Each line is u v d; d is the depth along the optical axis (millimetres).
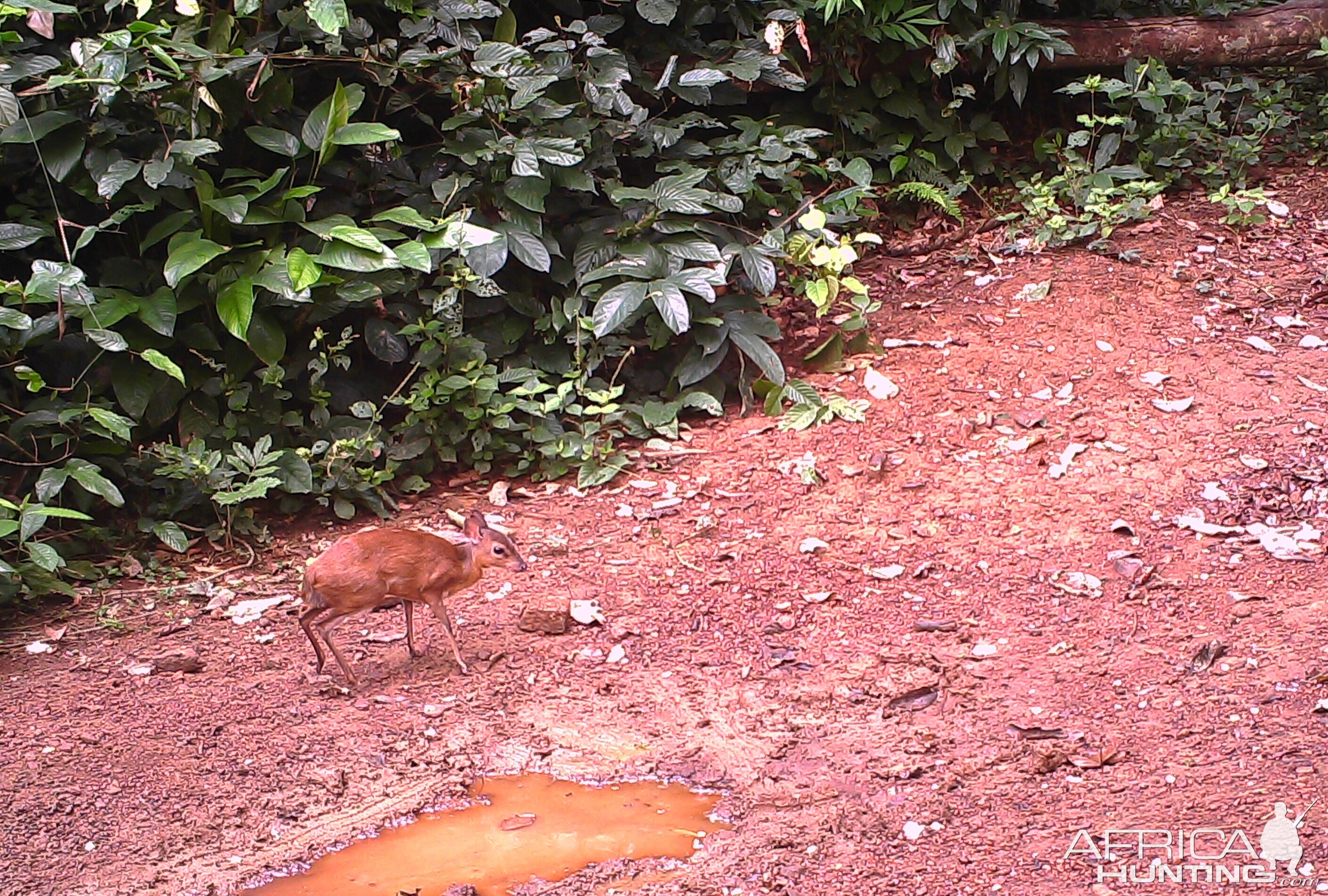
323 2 7086
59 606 6309
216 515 7008
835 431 7605
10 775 4855
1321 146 11242
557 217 8391
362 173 8008
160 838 4496
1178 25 11086
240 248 7312
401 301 7844
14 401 6914
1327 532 6234
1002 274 9383
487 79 7832
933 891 3977
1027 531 6473
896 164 10023
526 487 7457
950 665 5383
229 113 7535
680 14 9234
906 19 10086
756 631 5797
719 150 8727
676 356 8297
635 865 4262
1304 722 4719
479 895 4156
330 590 5297
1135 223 10023
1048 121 11477
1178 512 6520
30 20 6602
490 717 5211
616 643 5762
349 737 5094
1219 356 8133
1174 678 5141
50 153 6914
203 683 5539
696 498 7098
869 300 8781
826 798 4566
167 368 6438
